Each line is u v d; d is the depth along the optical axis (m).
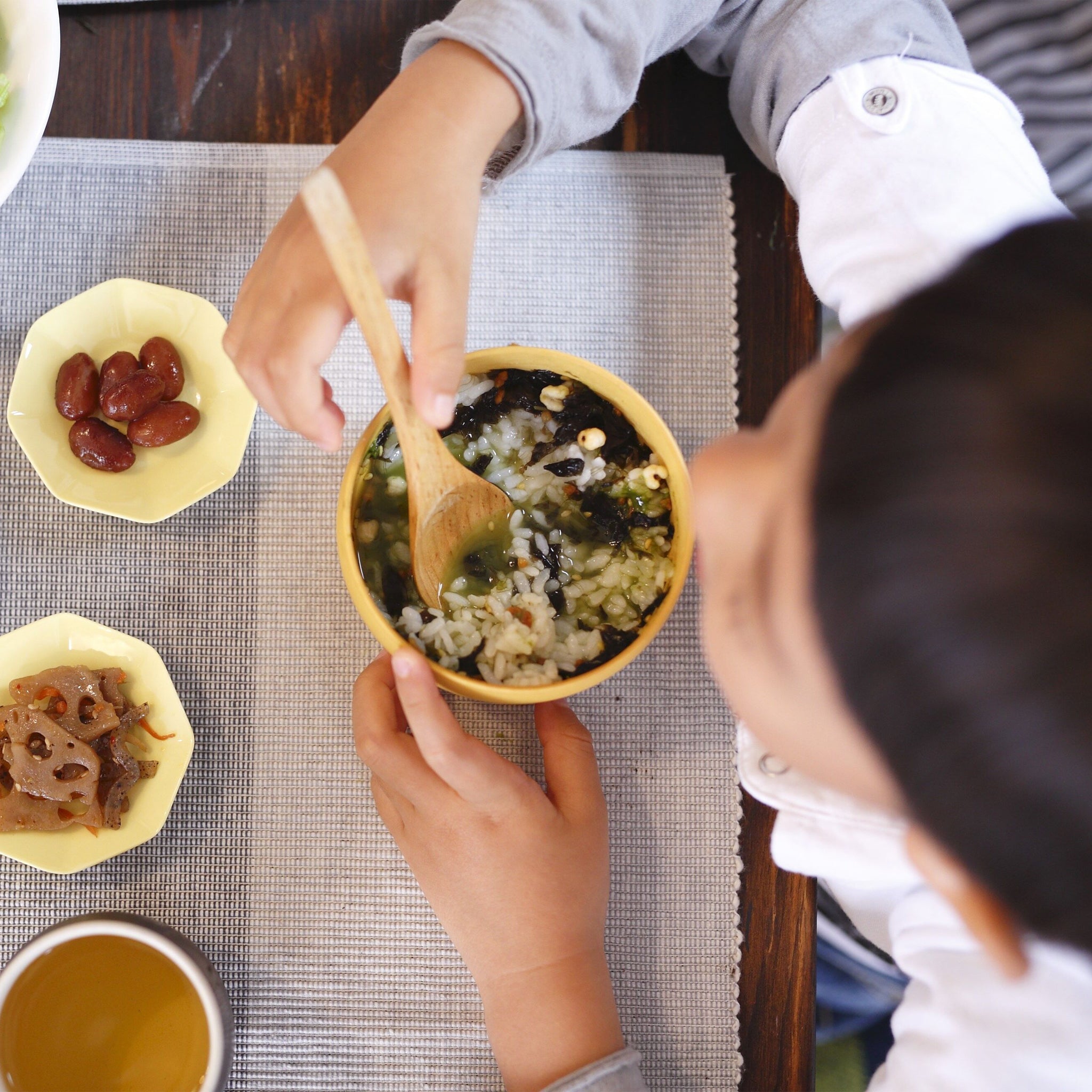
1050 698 0.34
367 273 0.49
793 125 0.63
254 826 0.63
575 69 0.59
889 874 0.59
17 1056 0.58
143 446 0.61
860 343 0.42
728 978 0.63
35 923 0.62
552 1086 0.57
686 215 0.66
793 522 0.43
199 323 0.63
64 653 0.61
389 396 0.52
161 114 0.65
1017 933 0.43
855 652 0.38
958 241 0.60
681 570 0.57
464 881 0.59
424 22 0.66
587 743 0.62
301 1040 0.63
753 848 0.64
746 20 0.64
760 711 0.47
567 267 0.66
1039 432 0.35
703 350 0.66
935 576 0.35
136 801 0.61
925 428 0.37
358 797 0.64
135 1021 0.60
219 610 0.64
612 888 0.64
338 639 0.64
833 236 0.61
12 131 0.60
